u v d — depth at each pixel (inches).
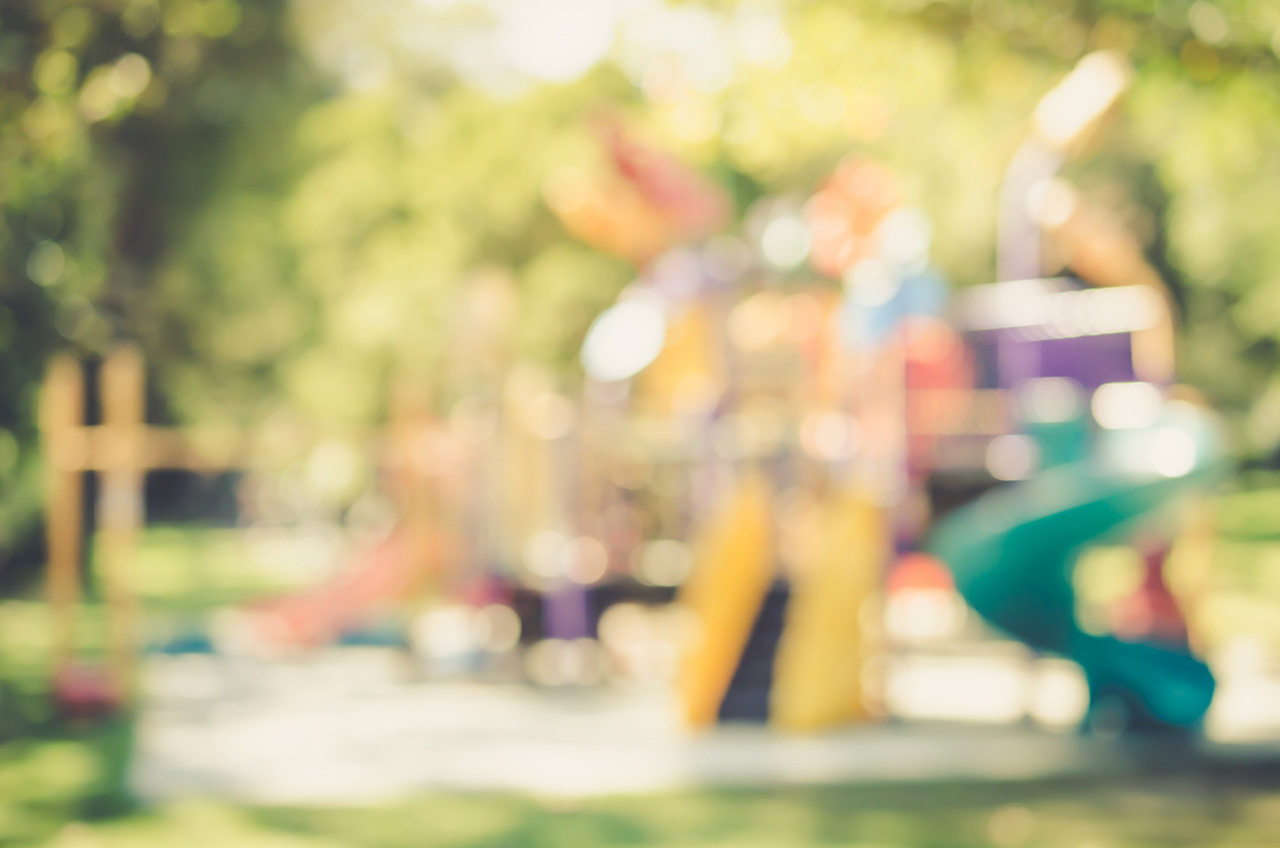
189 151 874.1
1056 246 491.2
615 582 434.0
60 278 467.8
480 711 377.4
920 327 431.2
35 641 524.1
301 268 1053.2
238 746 328.8
